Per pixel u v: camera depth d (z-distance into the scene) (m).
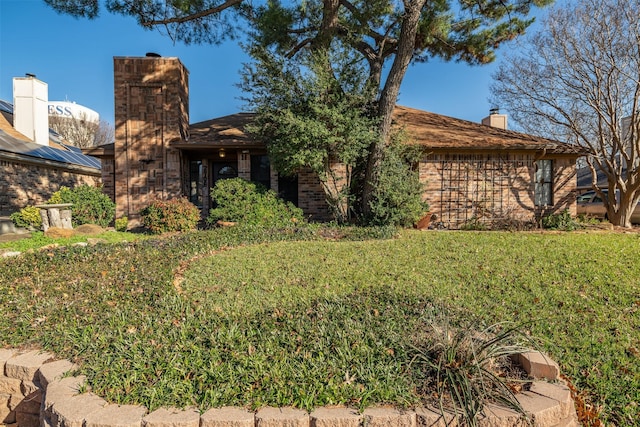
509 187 11.27
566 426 2.09
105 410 1.95
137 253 5.93
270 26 9.98
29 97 15.73
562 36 11.50
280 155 9.62
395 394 2.05
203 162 12.57
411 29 9.24
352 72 9.65
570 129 12.70
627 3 10.44
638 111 10.90
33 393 2.54
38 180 14.67
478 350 2.32
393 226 9.23
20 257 5.56
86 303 3.58
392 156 9.80
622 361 2.87
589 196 15.31
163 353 2.42
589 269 5.16
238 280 4.68
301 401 1.99
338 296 3.81
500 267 5.33
